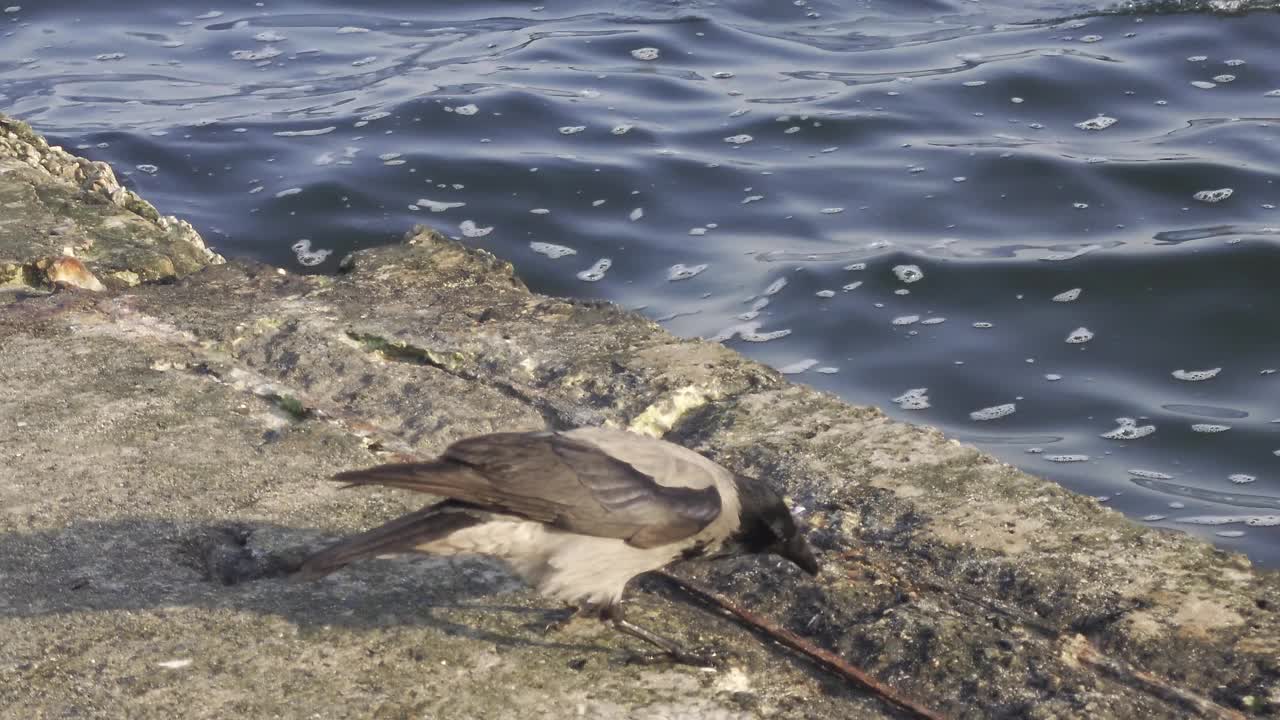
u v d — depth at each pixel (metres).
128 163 12.18
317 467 5.70
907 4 16.19
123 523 5.26
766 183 11.98
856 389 9.33
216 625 4.70
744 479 5.00
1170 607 4.84
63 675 4.43
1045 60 14.02
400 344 6.68
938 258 10.77
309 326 6.79
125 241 7.91
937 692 4.53
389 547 4.43
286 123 13.05
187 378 6.32
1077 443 8.73
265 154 12.40
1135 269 10.50
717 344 6.77
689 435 6.04
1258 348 9.61
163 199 11.60
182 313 6.94
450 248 7.86
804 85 13.89
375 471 4.44
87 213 8.22
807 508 5.49
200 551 5.15
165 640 4.61
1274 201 11.20
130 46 15.18
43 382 6.22
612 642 4.77
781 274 10.60
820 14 16.08
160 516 5.32
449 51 14.98
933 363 9.61
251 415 6.07
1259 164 11.70
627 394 6.23
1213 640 4.67
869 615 4.86
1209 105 12.91
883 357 9.72
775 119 13.12
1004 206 11.46
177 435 5.87
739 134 12.88
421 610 4.87
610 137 12.79
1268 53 13.86
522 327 6.90
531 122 13.10
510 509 4.53
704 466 4.93
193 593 4.88
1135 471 8.40
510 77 14.12
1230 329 9.80
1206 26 14.60
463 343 6.67
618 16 16.09
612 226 11.33
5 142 9.62
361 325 6.83
